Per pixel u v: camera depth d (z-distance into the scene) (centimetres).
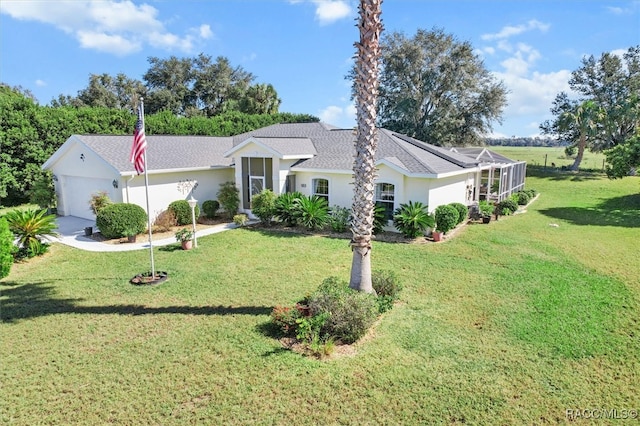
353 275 951
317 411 587
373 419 571
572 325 862
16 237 1372
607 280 1153
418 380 662
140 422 565
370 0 859
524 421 570
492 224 2070
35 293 1059
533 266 1292
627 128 4475
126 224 1631
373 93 895
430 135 4666
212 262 1351
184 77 6725
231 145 2675
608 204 2817
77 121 2745
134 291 1073
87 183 2000
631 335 818
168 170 1923
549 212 2488
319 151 2169
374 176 924
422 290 1079
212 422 564
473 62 4544
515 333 826
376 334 823
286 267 1294
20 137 2481
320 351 740
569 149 5334
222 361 719
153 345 778
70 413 584
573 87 4906
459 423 564
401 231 1706
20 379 668
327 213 1881
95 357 735
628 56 4603
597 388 645
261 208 1930
